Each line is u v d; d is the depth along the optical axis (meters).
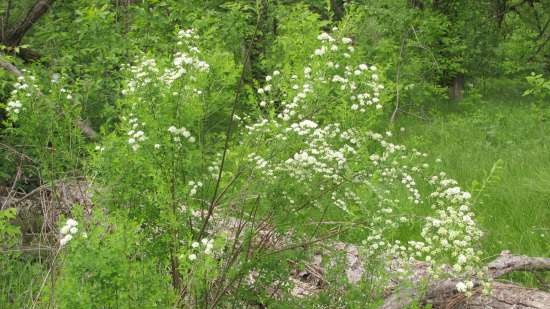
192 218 4.00
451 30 15.55
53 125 4.58
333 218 5.44
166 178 3.62
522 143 10.23
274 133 3.73
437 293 4.28
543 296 4.27
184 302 3.58
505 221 6.52
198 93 3.70
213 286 3.98
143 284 2.89
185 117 3.62
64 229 2.79
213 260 3.08
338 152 3.80
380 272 3.72
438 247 3.60
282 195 3.78
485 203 7.09
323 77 3.84
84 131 6.36
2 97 6.66
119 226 2.90
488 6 16.23
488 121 11.95
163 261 3.73
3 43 7.80
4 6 8.45
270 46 9.22
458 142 10.61
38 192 6.20
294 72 4.25
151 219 3.79
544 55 17.03
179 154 3.63
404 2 13.00
